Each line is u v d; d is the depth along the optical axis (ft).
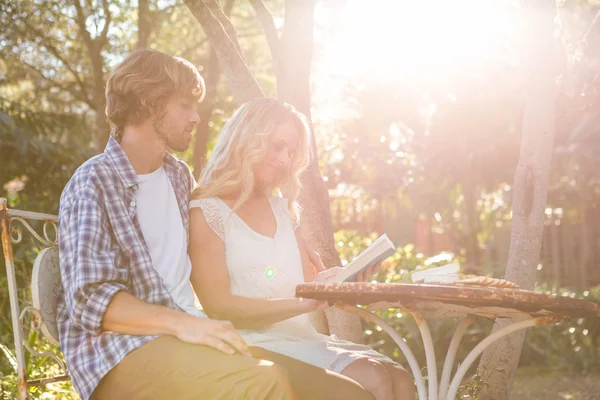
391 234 43.80
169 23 44.47
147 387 6.96
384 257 8.28
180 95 8.04
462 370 8.30
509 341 11.89
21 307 19.94
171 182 8.41
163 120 8.00
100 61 38.47
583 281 43.06
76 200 7.37
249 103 8.82
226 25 12.98
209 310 8.37
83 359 7.27
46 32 38.70
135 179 7.81
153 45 45.44
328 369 8.02
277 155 8.75
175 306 7.68
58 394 13.99
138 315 6.93
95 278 6.98
